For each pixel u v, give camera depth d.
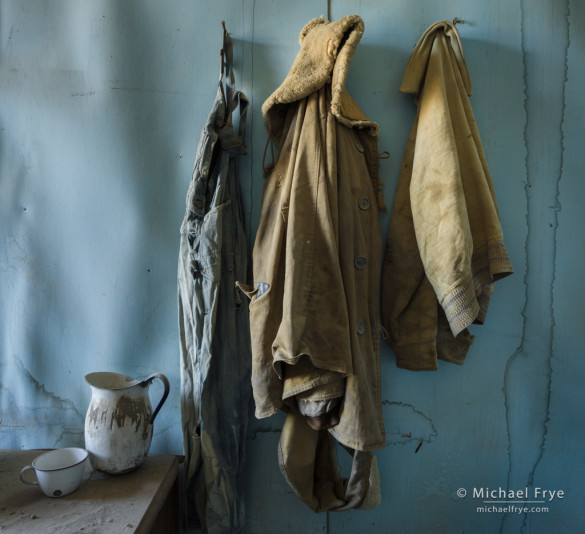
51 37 1.20
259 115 1.18
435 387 1.21
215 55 1.19
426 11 1.17
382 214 1.19
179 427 1.22
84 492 0.99
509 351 1.21
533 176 1.20
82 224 1.21
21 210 1.22
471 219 1.06
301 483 1.09
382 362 1.20
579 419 1.22
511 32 1.18
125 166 1.20
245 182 1.19
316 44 1.05
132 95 1.19
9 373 1.23
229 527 1.09
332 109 1.02
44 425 1.23
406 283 1.12
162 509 1.08
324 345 0.99
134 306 1.22
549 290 1.21
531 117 1.19
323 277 1.01
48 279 1.22
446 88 1.10
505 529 1.23
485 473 1.22
